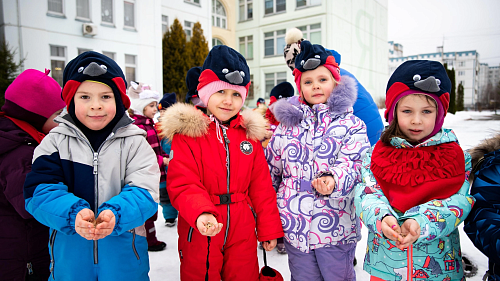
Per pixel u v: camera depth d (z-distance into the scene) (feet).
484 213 3.91
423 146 4.41
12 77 30.48
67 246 4.49
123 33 39.83
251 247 5.32
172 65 48.67
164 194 11.51
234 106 5.41
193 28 51.24
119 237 4.64
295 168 5.74
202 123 5.24
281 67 62.34
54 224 4.02
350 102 5.78
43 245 5.02
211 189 5.19
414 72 4.29
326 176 5.05
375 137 8.54
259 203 5.57
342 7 59.72
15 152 4.81
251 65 66.59
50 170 4.40
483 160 4.33
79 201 4.15
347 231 5.55
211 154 5.24
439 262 4.22
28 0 32.24
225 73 5.18
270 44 64.03
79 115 4.62
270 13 63.05
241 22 66.95
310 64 5.77
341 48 60.13
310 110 5.93
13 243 4.80
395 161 4.46
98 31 37.52
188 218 4.51
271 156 6.23
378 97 72.33
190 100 8.17
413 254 4.26
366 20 69.36
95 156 4.65
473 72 204.23
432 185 4.12
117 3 38.93
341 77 6.10
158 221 12.48
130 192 4.51
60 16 34.63
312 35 58.95
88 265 4.51
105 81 4.64
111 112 4.74
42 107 5.36
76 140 4.67
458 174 4.12
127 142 4.93
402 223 4.00
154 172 4.99
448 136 4.38
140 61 41.65
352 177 5.14
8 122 5.15
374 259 4.69
